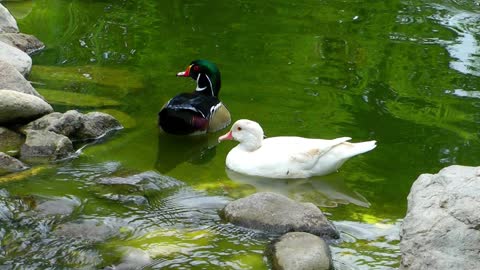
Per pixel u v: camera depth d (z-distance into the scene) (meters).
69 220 8.45
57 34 15.36
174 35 15.63
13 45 13.98
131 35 15.52
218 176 10.05
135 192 9.28
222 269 7.71
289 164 9.95
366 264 7.92
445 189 7.88
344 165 10.39
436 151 10.83
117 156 10.44
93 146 10.69
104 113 11.30
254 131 10.23
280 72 13.75
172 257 7.89
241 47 15.01
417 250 7.38
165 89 12.86
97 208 8.80
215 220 8.69
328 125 11.58
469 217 7.45
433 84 13.35
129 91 12.70
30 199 8.84
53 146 10.21
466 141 11.17
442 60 14.48
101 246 8.00
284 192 9.64
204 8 17.52
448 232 7.41
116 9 17.25
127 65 13.87
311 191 9.68
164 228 8.48
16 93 10.80
